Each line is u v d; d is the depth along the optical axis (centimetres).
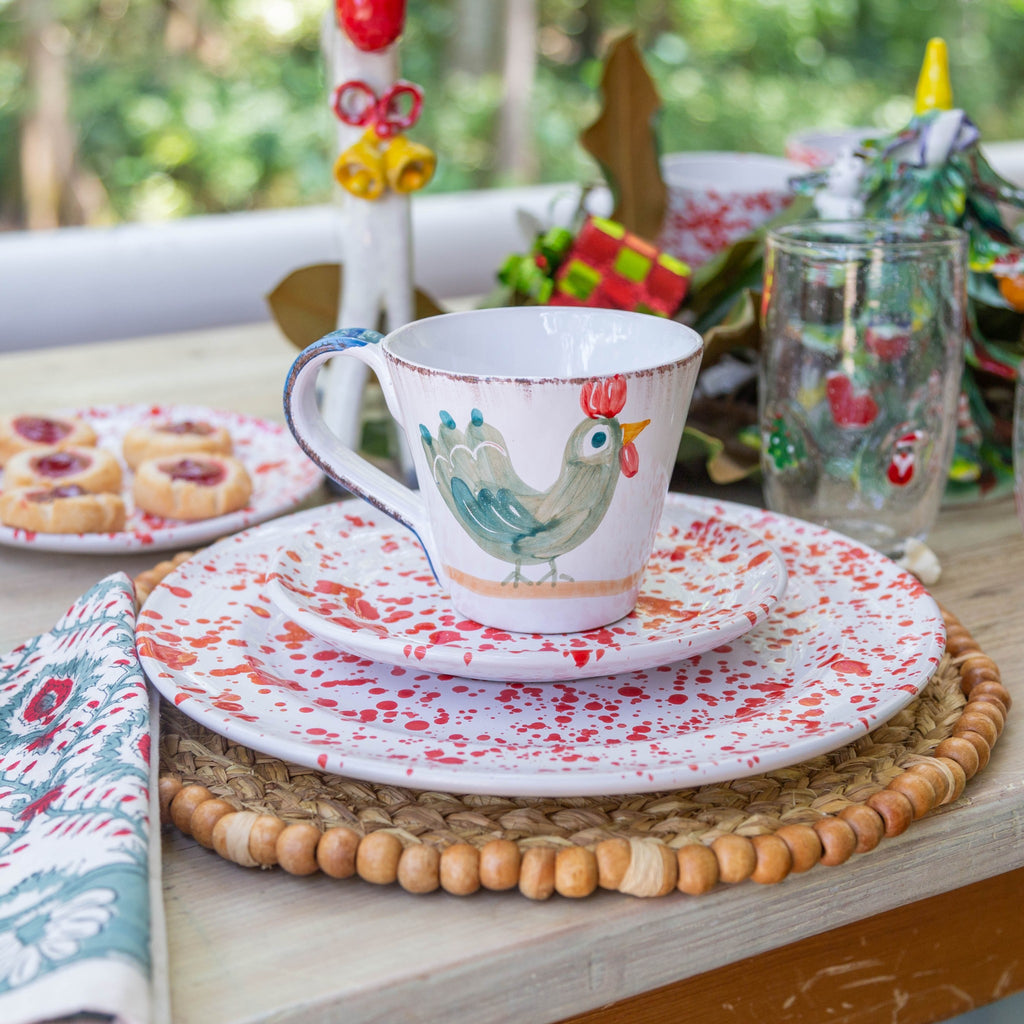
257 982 33
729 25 510
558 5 537
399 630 45
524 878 36
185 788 39
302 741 38
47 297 122
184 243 127
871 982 43
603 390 40
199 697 40
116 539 60
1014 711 46
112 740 38
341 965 33
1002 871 42
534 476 41
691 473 72
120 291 125
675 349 45
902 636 45
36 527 62
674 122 500
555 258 71
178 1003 32
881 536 60
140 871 32
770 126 505
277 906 36
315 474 71
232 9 459
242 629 47
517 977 34
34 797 38
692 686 43
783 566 46
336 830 37
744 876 36
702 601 47
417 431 43
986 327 71
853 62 520
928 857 40
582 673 40
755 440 69
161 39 459
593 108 514
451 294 140
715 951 37
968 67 527
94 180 459
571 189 103
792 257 58
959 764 40
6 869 34
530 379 39
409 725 40
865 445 59
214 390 92
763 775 41
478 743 39
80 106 450
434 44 499
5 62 448
